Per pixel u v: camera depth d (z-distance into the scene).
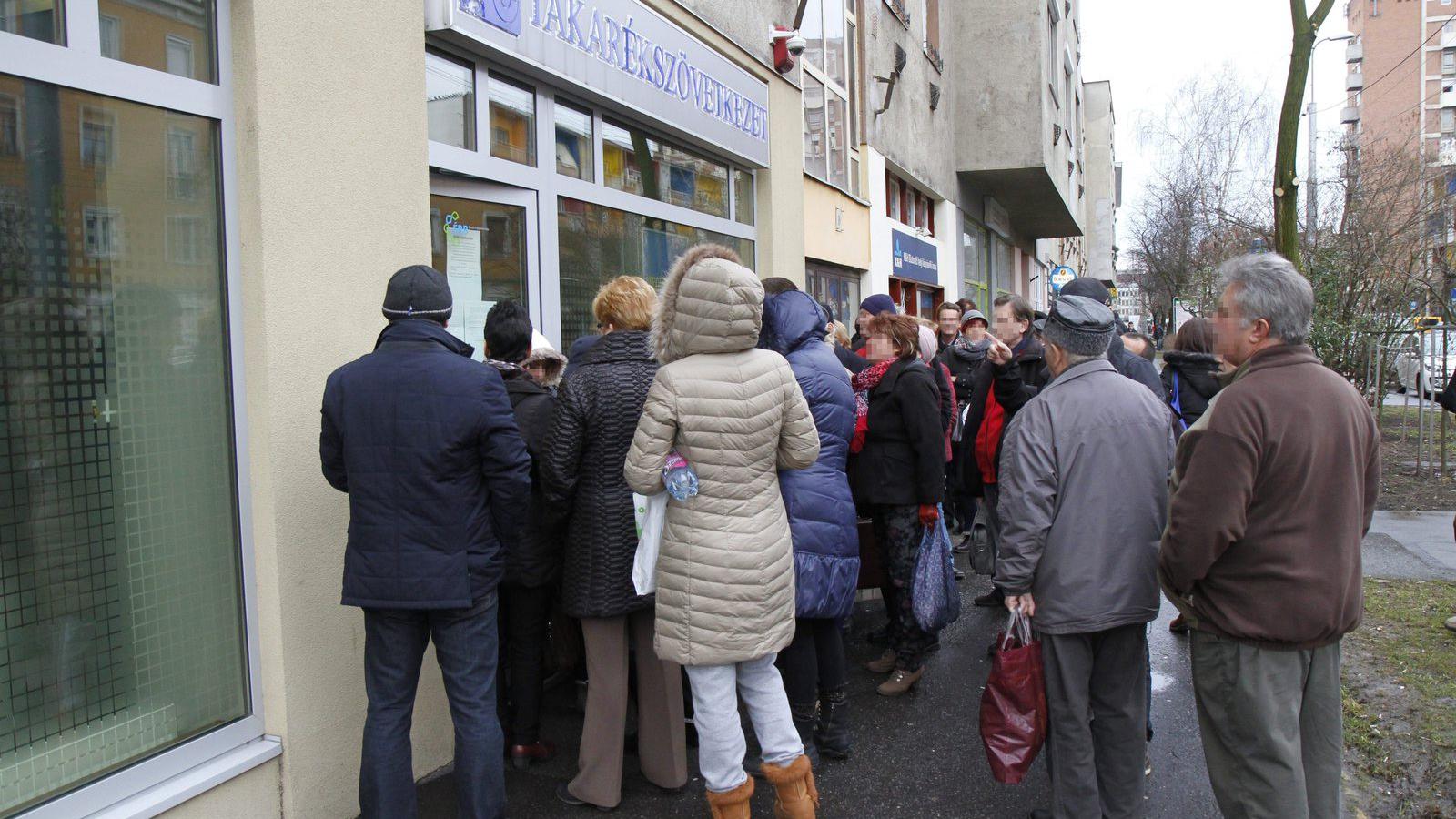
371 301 3.66
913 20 14.16
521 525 3.16
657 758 3.79
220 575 3.25
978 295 20.39
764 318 3.88
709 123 7.00
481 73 4.75
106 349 2.91
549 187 5.33
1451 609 5.89
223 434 3.26
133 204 2.98
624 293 3.71
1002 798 3.76
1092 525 3.08
